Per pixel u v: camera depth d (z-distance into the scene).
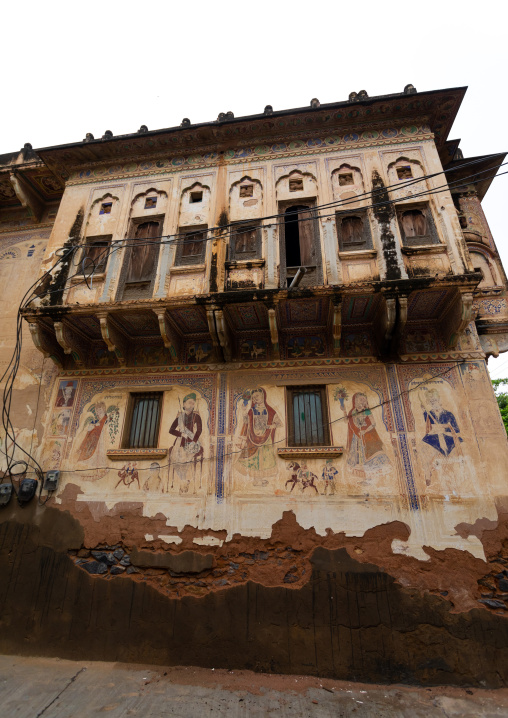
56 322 7.68
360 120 8.57
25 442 8.07
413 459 6.90
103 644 6.48
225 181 8.70
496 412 7.00
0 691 5.47
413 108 8.31
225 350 7.77
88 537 7.14
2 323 9.41
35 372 8.69
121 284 8.09
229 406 7.70
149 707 5.12
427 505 6.59
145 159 9.30
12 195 10.57
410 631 5.96
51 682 5.73
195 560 6.75
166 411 7.84
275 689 5.58
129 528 7.10
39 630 6.70
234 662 6.12
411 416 7.16
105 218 8.91
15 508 7.55
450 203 7.64
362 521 6.63
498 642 5.77
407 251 7.35
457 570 6.18
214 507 7.04
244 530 6.83
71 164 9.51
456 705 5.21
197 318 7.73
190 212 8.61
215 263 7.80
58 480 7.60
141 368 8.27
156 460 7.49
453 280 6.66
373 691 5.55
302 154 8.66
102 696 5.38
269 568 6.55
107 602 6.70
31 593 6.95
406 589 6.17
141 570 6.83
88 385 8.29
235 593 6.48
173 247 8.20
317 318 7.77
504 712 5.06
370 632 6.02
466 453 6.82
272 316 7.04
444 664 5.74
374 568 6.34
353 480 6.89
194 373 8.05
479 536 6.33
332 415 7.38
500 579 6.07
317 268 7.67
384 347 7.39
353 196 7.73
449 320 7.31
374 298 7.05
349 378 7.59
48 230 10.46
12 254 10.27
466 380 7.27
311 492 6.91
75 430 7.97
